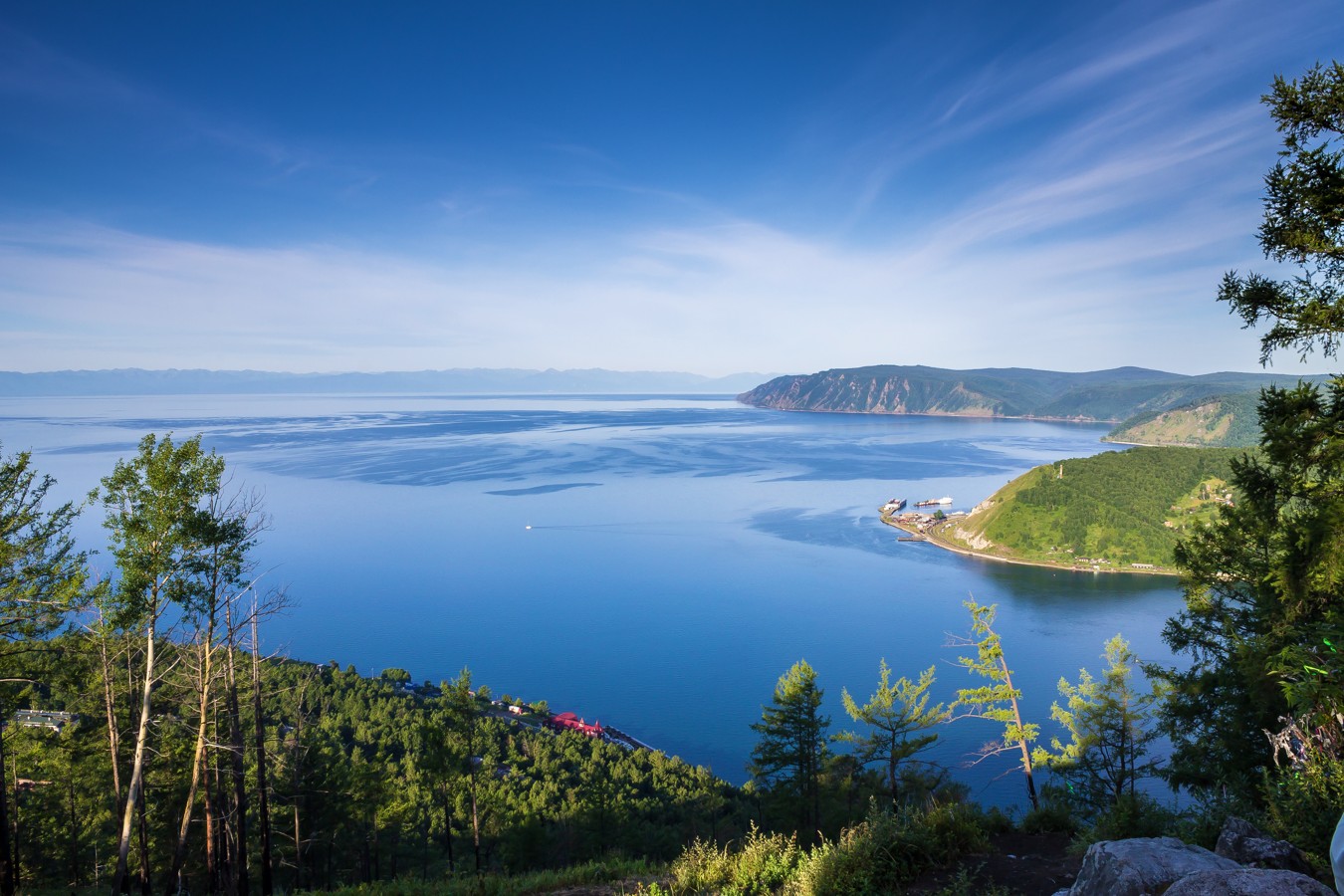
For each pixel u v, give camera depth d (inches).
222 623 935.0
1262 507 733.3
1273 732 671.8
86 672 1079.6
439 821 1838.1
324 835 1350.9
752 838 544.4
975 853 441.1
